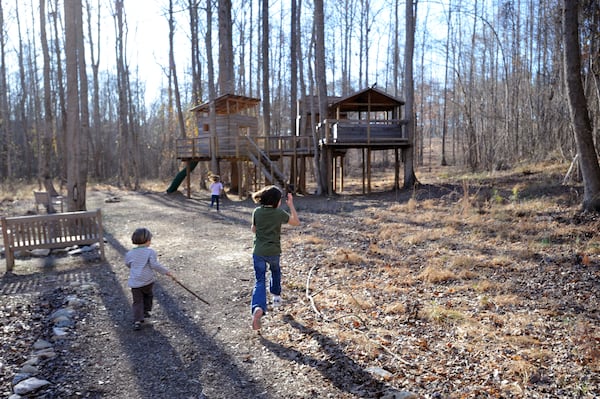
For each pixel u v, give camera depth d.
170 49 28.80
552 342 4.06
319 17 19.09
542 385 3.30
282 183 20.30
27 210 17.17
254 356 4.05
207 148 22.27
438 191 16.27
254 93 50.34
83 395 3.39
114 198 20.78
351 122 18.66
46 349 4.22
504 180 16.19
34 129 39.72
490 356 3.82
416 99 47.66
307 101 25.03
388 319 4.84
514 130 25.59
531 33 28.86
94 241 8.25
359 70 37.41
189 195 22.08
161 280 6.80
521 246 7.77
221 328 4.78
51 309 5.45
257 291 4.39
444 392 3.27
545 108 22.61
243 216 14.51
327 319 4.90
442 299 5.47
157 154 50.69
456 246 8.26
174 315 5.22
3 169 42.94
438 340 4.25
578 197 10.82
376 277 6.58
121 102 29.97
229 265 7.77
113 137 57.19
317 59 19.44
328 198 18.28
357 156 50.16
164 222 13.30
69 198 11.69
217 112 24.20
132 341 4.46
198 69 31.11
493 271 6.56
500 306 5.12
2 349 4.23
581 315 4.68
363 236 9.78
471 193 14.48
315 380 3.56
